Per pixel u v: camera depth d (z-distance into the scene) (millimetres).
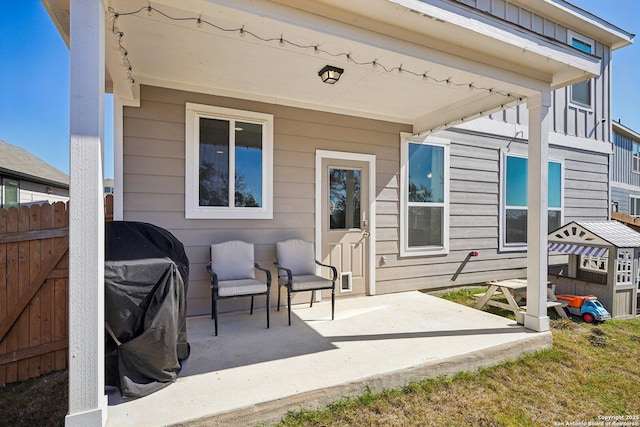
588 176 7078
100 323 1784
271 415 2119
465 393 2555
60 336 2918
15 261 2752
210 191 3879
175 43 2807
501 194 5969
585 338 3688
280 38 2646
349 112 4633
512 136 6082
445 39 2754
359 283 4754
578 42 6691
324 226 4500
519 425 2201
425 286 5270
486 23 2707
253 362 2611
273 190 4180
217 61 3166
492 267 5875
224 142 3936
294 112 4293
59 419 2256
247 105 4023
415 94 4004
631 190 12359
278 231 4215
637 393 2596
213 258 3689
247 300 4027
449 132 5484
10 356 2723
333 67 3209
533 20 3264
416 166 5223
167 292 2178
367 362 2635
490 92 3709
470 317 3795
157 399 2078
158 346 2150
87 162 1754
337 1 2285
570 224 4945
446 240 5434
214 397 2113
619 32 6762
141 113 3572
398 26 2572
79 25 1750
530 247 3443
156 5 2248
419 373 2621
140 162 3570
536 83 3309
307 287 3586
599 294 4574
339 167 4602
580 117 6965
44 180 10500
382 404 2373
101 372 1796
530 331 3350
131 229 2393
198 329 3344
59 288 2914
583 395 2561
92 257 1756
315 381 2334
